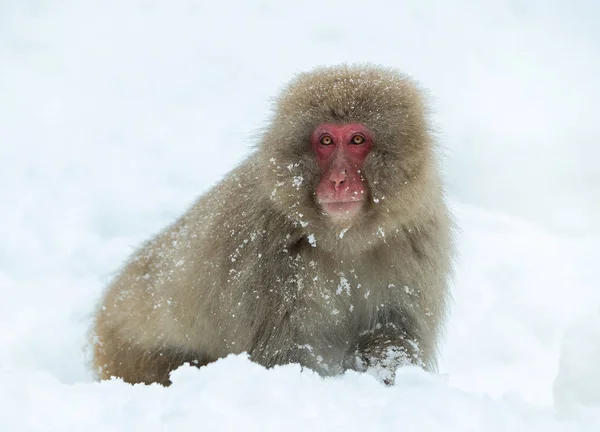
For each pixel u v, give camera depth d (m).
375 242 14.02
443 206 14.92
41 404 10.38
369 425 9.86
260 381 10.65
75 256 26.09
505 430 10.05
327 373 14.60
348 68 14.64
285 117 13.89
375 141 13.47
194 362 16.19
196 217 15.93
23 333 21.47
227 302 14.36
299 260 14.01
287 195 13.66
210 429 9.53
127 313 17.17
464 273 24.17
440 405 10.30
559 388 12.42
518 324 21.33
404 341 14.49
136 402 10.37
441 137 15.91
